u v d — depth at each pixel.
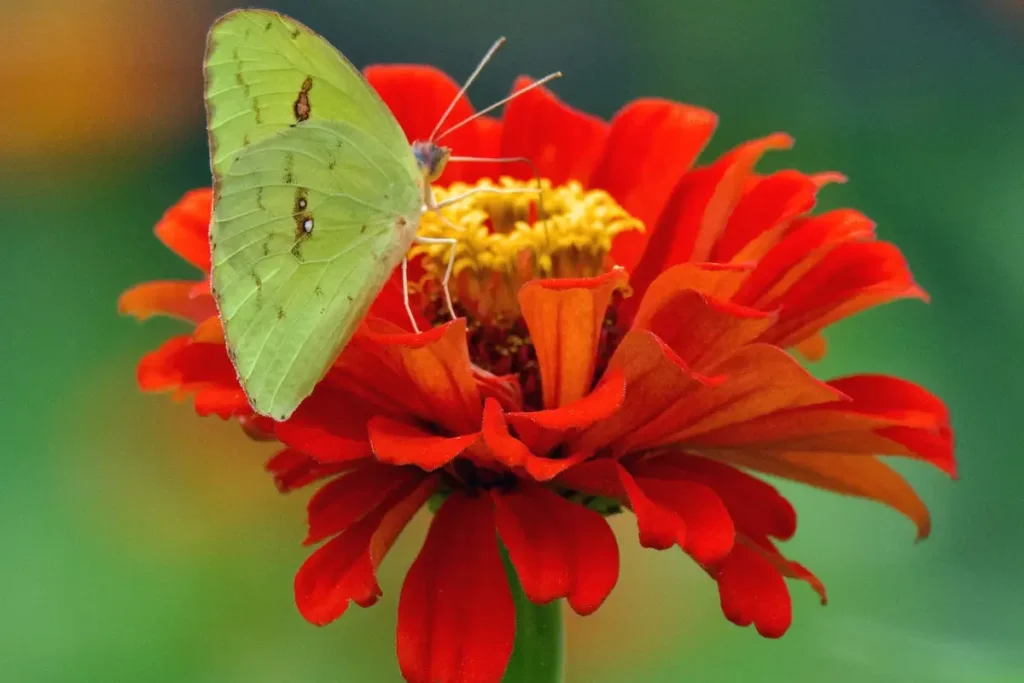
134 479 0.46
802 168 0.55
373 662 0.43
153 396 0.47
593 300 0.36
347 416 0.38
